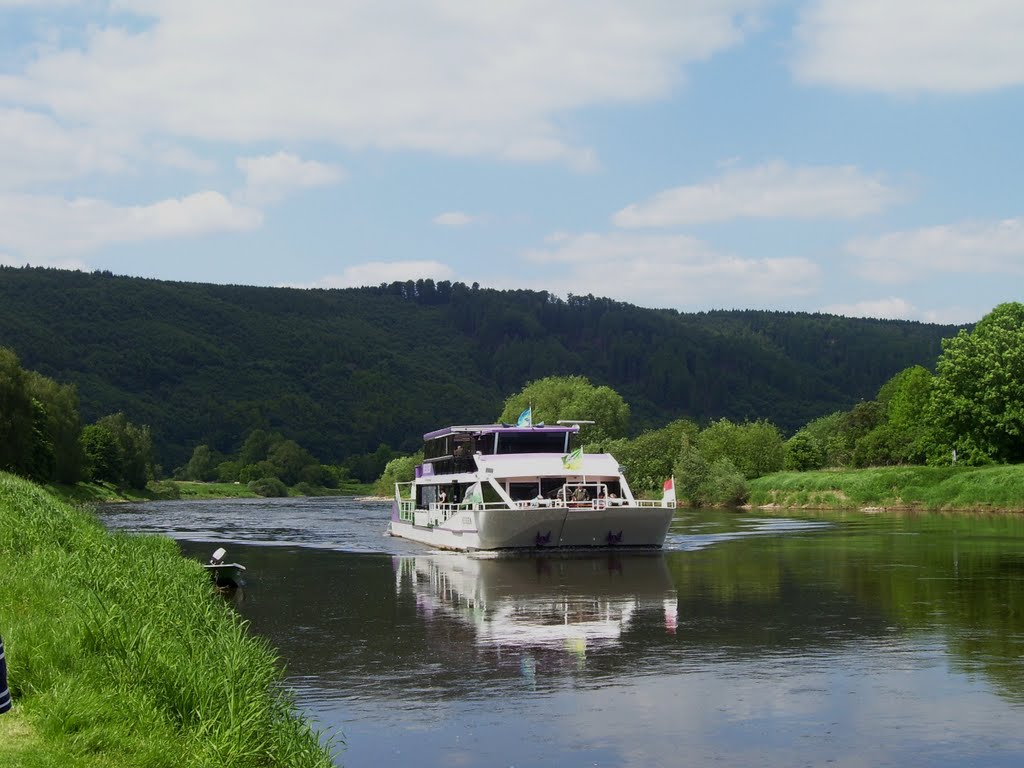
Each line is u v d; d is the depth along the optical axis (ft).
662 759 41.93
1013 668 56.18
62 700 33.53
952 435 272.31
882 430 349.82
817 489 268.62
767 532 169.17
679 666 58.03
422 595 90.63
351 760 42.22
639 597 86.84
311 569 116.57
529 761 41.96
